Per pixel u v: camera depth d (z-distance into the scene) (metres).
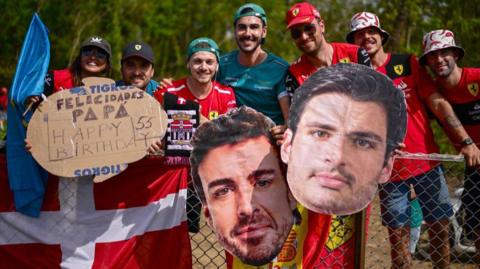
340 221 4.05
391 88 3.88
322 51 4.71
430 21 14.02
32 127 3.84
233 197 3.94
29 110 3.98
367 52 4.93
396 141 3.88
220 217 3.95
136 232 4.03
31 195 3.94
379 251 5.77
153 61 4.76
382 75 3.88
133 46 4.69
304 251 3.99
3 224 4.00
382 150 3.87
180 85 4.80
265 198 3.94
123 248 4.02
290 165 3.88
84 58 4.55
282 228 3.96
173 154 3.97
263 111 4.91
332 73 3.89
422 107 4.88
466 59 12.17
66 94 3.85
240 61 5.00
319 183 3.86
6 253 4.01
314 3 17.53
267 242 3.95
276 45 21.70
